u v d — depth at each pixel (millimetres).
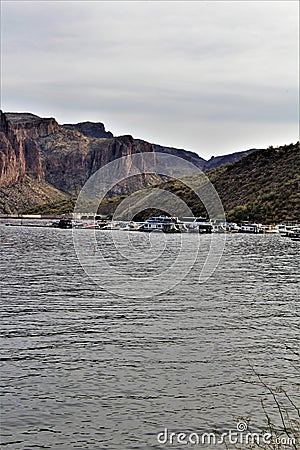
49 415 19062
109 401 20219
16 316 33344
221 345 27250
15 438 17578
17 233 160375
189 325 31500
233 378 22594
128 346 26938
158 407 19781
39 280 50656
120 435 17844
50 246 104688
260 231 134250
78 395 20719
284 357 25438
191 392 21094
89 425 18422
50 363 24188
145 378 22469
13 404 19859
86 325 31203
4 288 44844
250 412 19500
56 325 31109
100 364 24141
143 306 37219
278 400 20500
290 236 123562
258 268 63719
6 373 22844
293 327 31359
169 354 25672
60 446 17188
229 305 38000
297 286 48156
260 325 31734
